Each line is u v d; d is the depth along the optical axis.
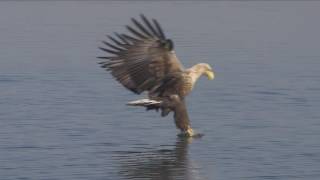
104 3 44.09
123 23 36.53
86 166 14.23
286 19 38.44
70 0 45.59
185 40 31.16
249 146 15.61
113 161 14.56
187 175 13.73
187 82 15.62
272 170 14.00
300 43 30.78
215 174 13.78
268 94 20.50
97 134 16.48
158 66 15.03
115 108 18.80
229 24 36.50
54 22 37.12
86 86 21.47
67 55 27.34
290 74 23.47
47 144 15.70
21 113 18.27
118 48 14.81
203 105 19.19
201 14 40.09
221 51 28.36
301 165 14.30
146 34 14.74
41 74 23.42
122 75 14.91
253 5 44.06
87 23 36.62
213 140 16.08
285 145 15.69
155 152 15.20
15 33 33.44
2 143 15.75
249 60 26.33
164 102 15.70
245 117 17.95
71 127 17.00
